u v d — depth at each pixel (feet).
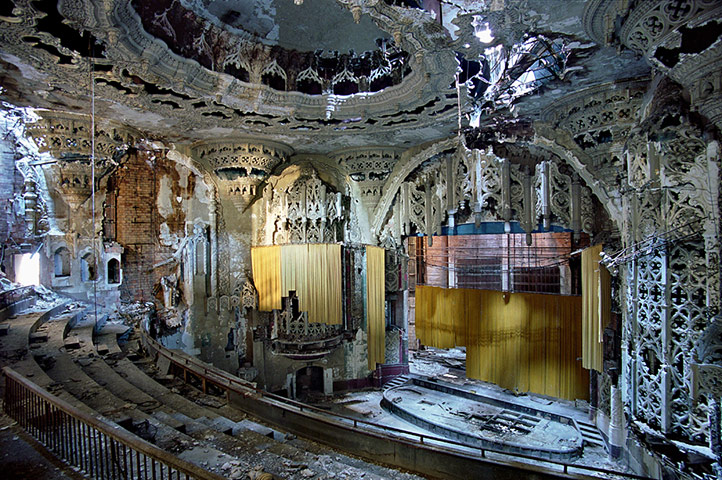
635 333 31.07
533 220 49.29
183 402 36.63
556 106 40.63
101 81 36.60
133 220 64.75
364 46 40.24
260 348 65.26
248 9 35.04
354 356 69.97
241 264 64.49
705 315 26.50
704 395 25.81
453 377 74.74
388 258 74.95
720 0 20.13
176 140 56.08
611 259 35.58
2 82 36.09
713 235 25.96
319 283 64.08
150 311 60.59
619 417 47.50
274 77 42.50
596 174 41.63
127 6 27.78
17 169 53.16
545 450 49.70
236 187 61.00
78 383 34.09
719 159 25.59
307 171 63.82
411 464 36.32
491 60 37.76
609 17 25.03
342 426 38.27
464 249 72.84
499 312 62.59
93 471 20.72
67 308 57.11
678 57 23.43
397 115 45.73
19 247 53.62
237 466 24.71
